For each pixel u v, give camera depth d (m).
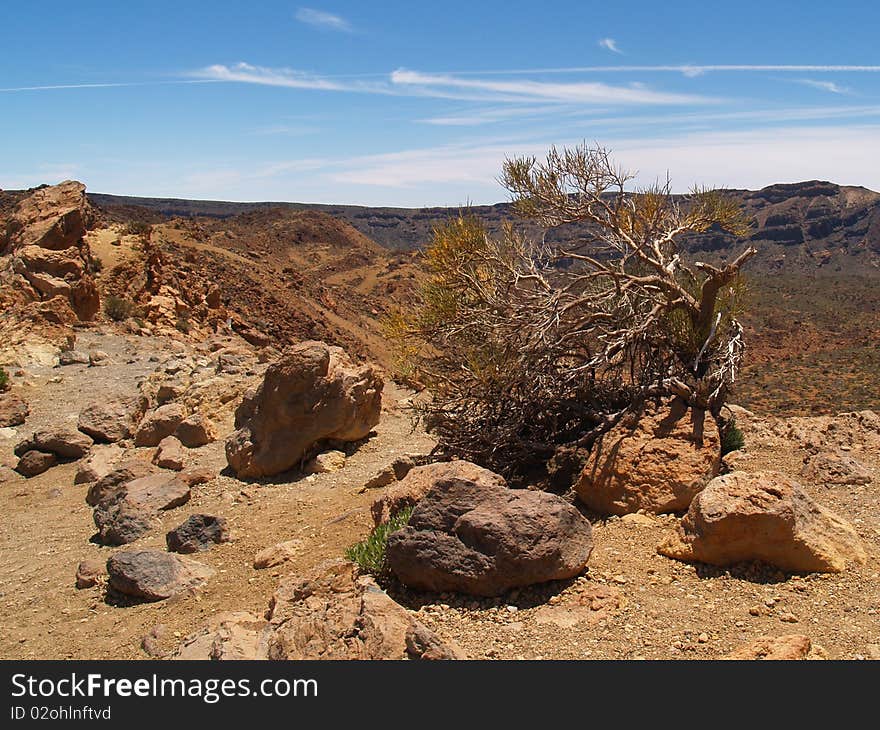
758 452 10.64
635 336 9.98
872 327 64.25
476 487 7.09
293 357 12.09
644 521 8.20
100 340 27.00
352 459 12.67
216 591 7.92
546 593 6.77
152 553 8.38
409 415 15.50
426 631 5.50
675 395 9.32
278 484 11.66
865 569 6.91
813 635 5.91
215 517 9.38
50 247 31.62
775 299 81.19
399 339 10.84
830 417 12.32
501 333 10.27
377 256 130.25
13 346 23.92
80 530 10.77
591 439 9.95
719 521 6.93
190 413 15.43
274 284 65.62
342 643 5.62
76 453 14.20
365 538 8.70
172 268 40.38
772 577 6.86
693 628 6.11
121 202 175.62
